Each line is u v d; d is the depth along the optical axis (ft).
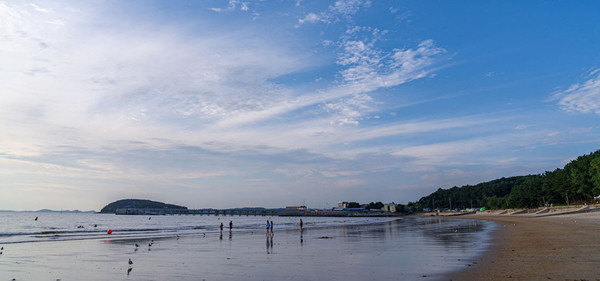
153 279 51.31
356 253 78.69
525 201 494.18
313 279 48.44
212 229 236.22
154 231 207.82
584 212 285.23
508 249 74.69
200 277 52.29
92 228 295.48
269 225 160.66
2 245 112.37
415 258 66.64
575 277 42.27
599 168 306.76
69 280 51.88
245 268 59.62
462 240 106.22
